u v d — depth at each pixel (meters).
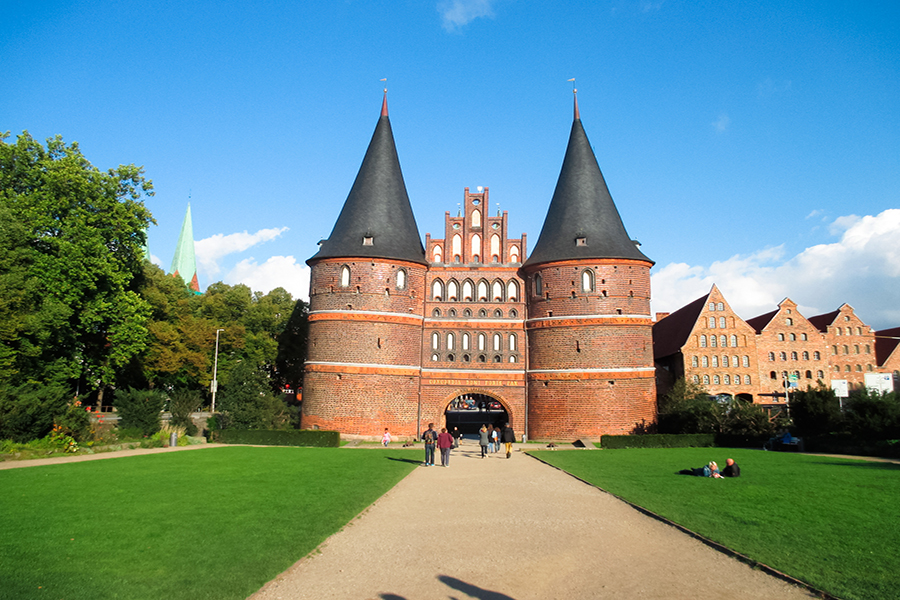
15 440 31.75
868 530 14.90
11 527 14.93
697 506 18.08
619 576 11.99
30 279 38.50
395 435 46.81
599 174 51.97
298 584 11.48
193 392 48.53
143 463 28.23
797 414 41.88
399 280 48.75
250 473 24.83
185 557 12.64
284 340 71.69
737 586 11.34
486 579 11.88
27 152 43.84
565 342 47.72
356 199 50.50
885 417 35.97
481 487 22.88
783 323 74.75
